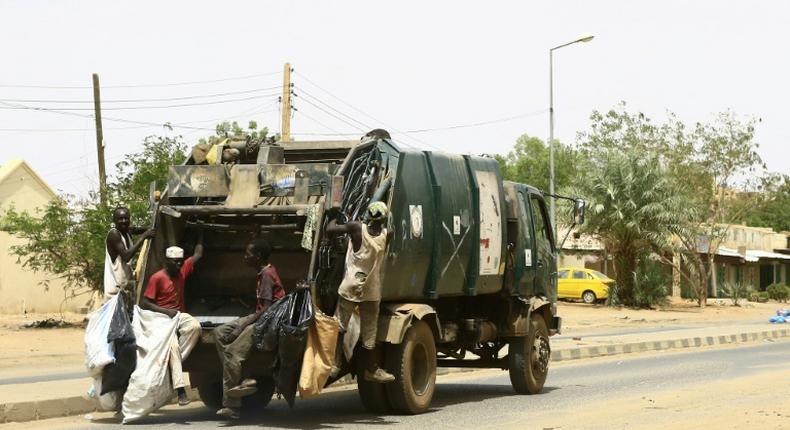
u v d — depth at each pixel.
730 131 53.44
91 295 37.00
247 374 10.48
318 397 14.08
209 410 12.26
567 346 22.12
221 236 11.84
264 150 11.73
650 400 12.73
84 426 10.62
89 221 28.50
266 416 11.60
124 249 10.98
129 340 10.59
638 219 44.25
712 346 25.89
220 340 10.42
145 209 27.75
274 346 10.20
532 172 83.25
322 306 10.66
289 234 11.67
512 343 14.23
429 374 12.02
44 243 28.53
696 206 49.25
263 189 11.10
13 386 13.34
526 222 14.68
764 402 12.36
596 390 14.49
